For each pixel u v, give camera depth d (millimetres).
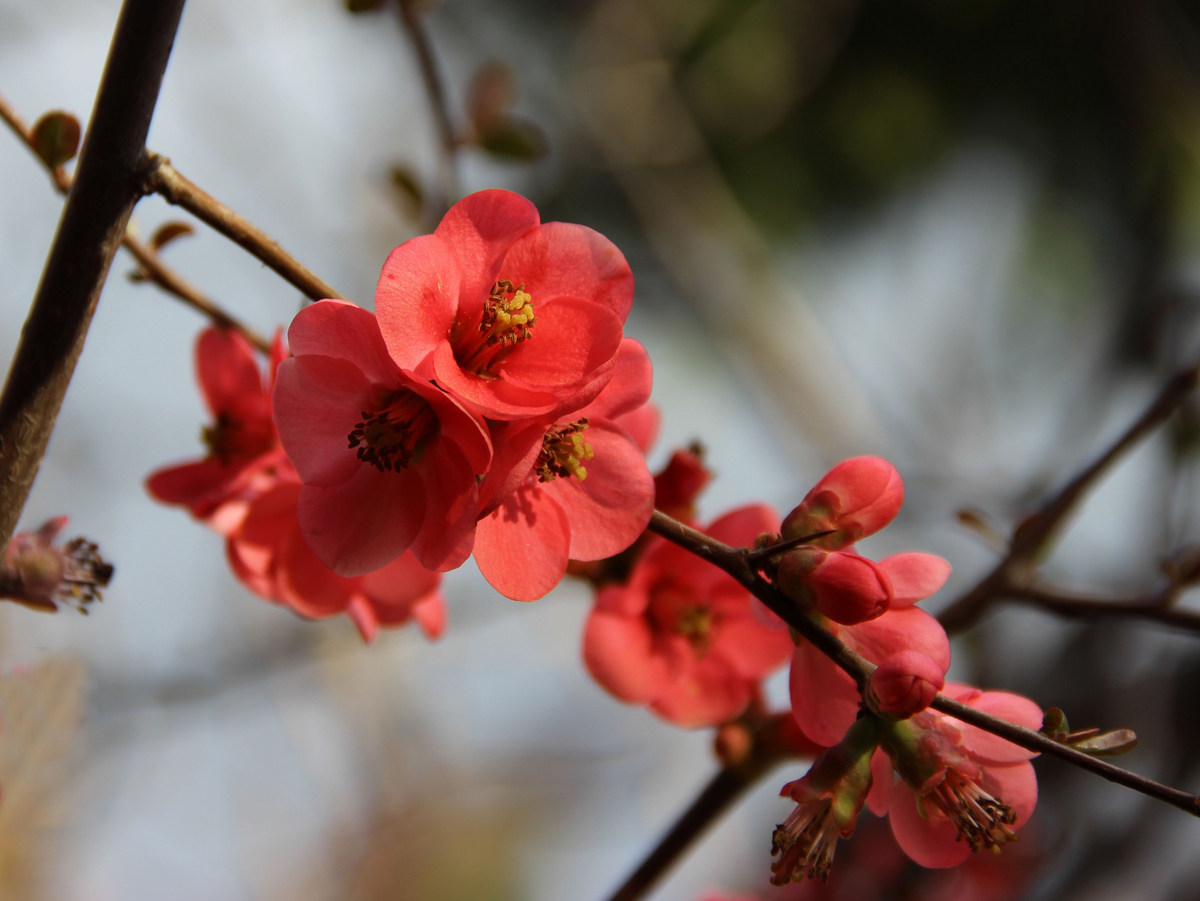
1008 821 498
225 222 496
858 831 700
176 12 488
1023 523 595
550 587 509
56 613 508
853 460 515
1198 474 702
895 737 498
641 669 561
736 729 566
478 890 1216
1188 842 723
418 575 550
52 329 489
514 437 498
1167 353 874
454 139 621
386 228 946
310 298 501
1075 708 778
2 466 488
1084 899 699
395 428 503
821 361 1220
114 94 487
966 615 592
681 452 565
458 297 509
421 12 607
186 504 560
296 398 503
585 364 508
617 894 568
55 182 521
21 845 532
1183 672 770
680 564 564
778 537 512
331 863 1161
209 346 562
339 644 1011
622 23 1215
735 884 906
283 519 550
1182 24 1168
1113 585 827
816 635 502
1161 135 1130
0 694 533
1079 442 898
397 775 1203
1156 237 1120
